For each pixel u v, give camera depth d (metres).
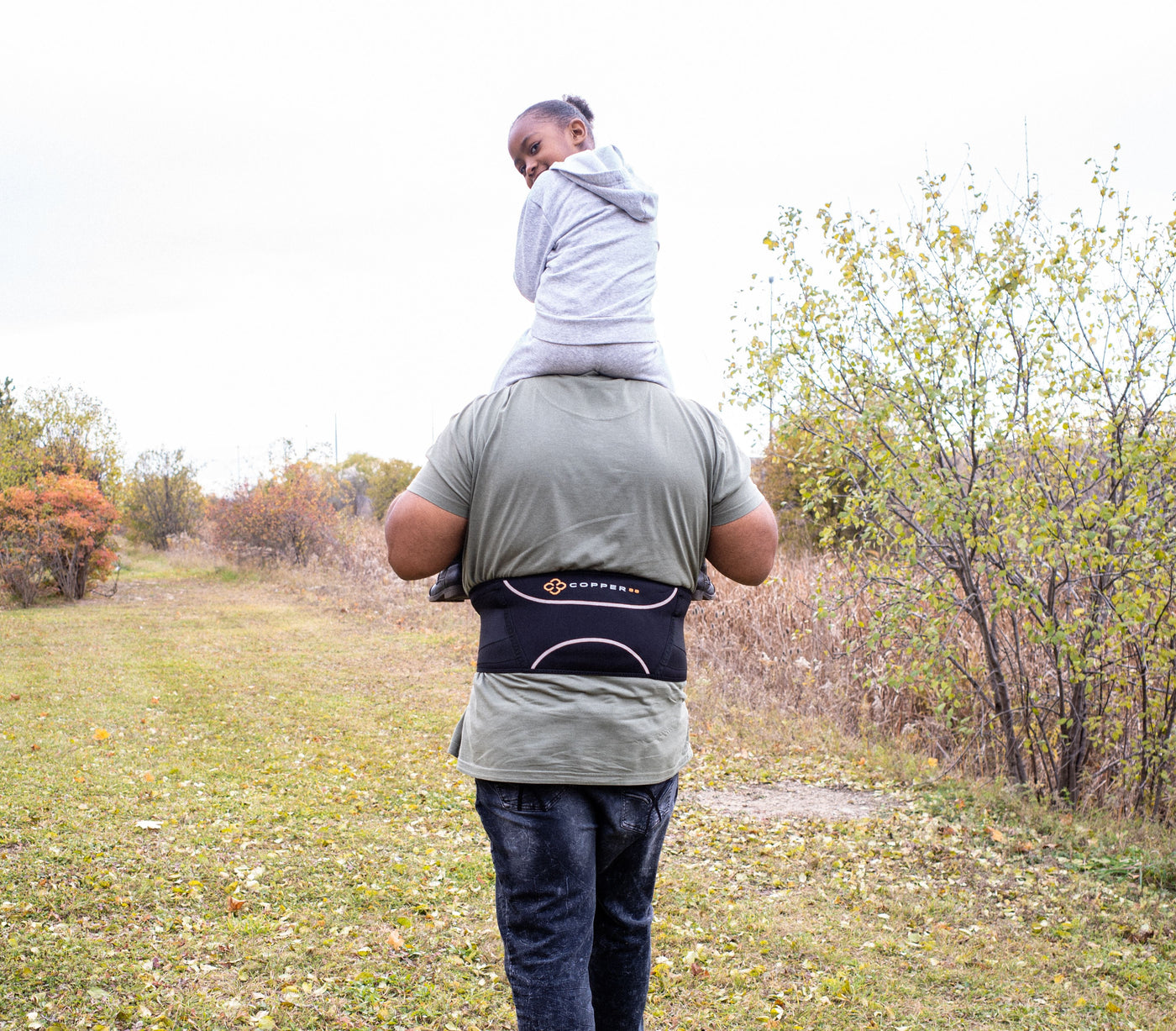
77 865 3.80
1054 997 3.07
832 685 7.03
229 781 5.27
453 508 1.43
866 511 5.29
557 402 1.44
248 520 20.55
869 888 4.02
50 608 14.45
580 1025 1.36
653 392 1.50
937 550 5.18
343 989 2.91
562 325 1.46
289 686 8.30
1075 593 5.02
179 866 3.86
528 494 1.39
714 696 7.80
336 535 20.67
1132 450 4.51
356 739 6.46
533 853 1.39
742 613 8.80
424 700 7.92
